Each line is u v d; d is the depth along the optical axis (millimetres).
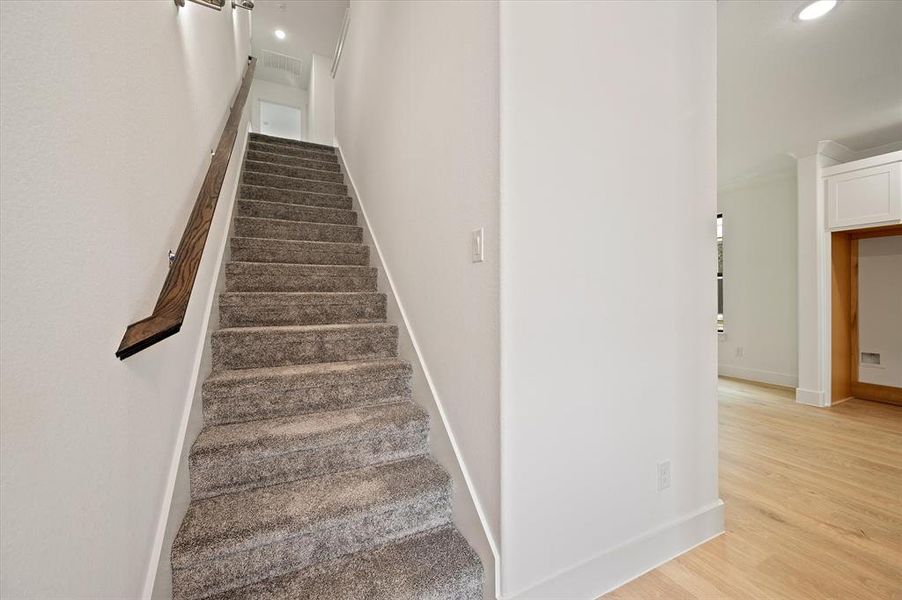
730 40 2238
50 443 587
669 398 1529
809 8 2004
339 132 4164
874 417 3346
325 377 1784
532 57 1200
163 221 1146
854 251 3959
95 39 750
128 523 849
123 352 793
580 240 1300
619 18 1389
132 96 922
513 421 1176
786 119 3129
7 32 528
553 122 1241
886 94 2775
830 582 1378
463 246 1394
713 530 1645
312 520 1249
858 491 2035
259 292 2219
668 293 1524
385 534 1351
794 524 1735
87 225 706
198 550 1120
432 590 1159
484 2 1247
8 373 510
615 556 1368
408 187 2012
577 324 1295
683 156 1568
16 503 516
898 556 1514
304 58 5645
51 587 579
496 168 1180
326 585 1170
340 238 2953
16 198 534
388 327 2152
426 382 1751
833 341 3781
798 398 3801
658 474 1496
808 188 3729
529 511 1204
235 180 2818
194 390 1486
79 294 674
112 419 783
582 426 1309
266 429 1562
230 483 1401
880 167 3303
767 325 4551
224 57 2340
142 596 914
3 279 506
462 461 1399
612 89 1370
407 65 2010
